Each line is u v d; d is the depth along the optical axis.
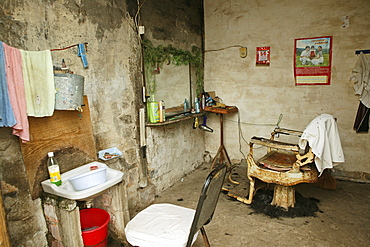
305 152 2.48
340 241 2.09
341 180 3.26
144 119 2.69
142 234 1.49
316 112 3.29
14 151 1.59
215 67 3.83
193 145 3.73
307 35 3.19
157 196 2.97
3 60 1.40
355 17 2.93
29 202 1.67
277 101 3.49
